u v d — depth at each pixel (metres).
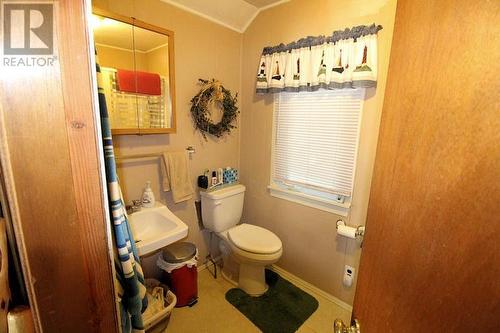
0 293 0.33
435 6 0.42
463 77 0.37
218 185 2.10
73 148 0.39
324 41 1.57
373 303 0.58
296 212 2.01
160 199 1.78
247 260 1.72
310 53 1.67
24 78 0.34
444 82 0.40
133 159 1.58
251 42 2.10
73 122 0.39
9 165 0.35
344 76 1.51
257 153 2.22
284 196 2.07
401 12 0.52
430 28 0.43
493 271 0.34
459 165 0.38
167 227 1.49
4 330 0.35
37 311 0.39
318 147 1.83
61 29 0.36
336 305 1.80
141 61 1.47
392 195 0.52
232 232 1.92
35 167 0.37
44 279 0.39
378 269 0.56
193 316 1.65
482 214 0.35
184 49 1.75
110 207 0.67
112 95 1.37
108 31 1.32
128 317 0.75
